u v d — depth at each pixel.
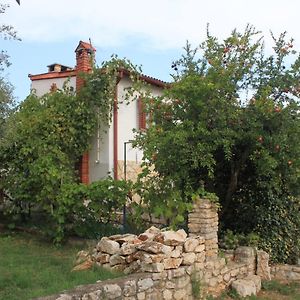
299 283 9.80
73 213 11.09
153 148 9.52
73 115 13.72
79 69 14.75
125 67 14.14
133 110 14.99
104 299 6.11
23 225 12.52
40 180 11.47
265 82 9.75
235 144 9.77
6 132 8.08
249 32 10.28
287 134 9.18
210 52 10.27
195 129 9.45
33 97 13.91
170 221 9.67
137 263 7.29
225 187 10.90
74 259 8.45
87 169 14.41
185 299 7.60
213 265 8.47
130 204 10.82
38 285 6.67
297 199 11.35
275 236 10.93
